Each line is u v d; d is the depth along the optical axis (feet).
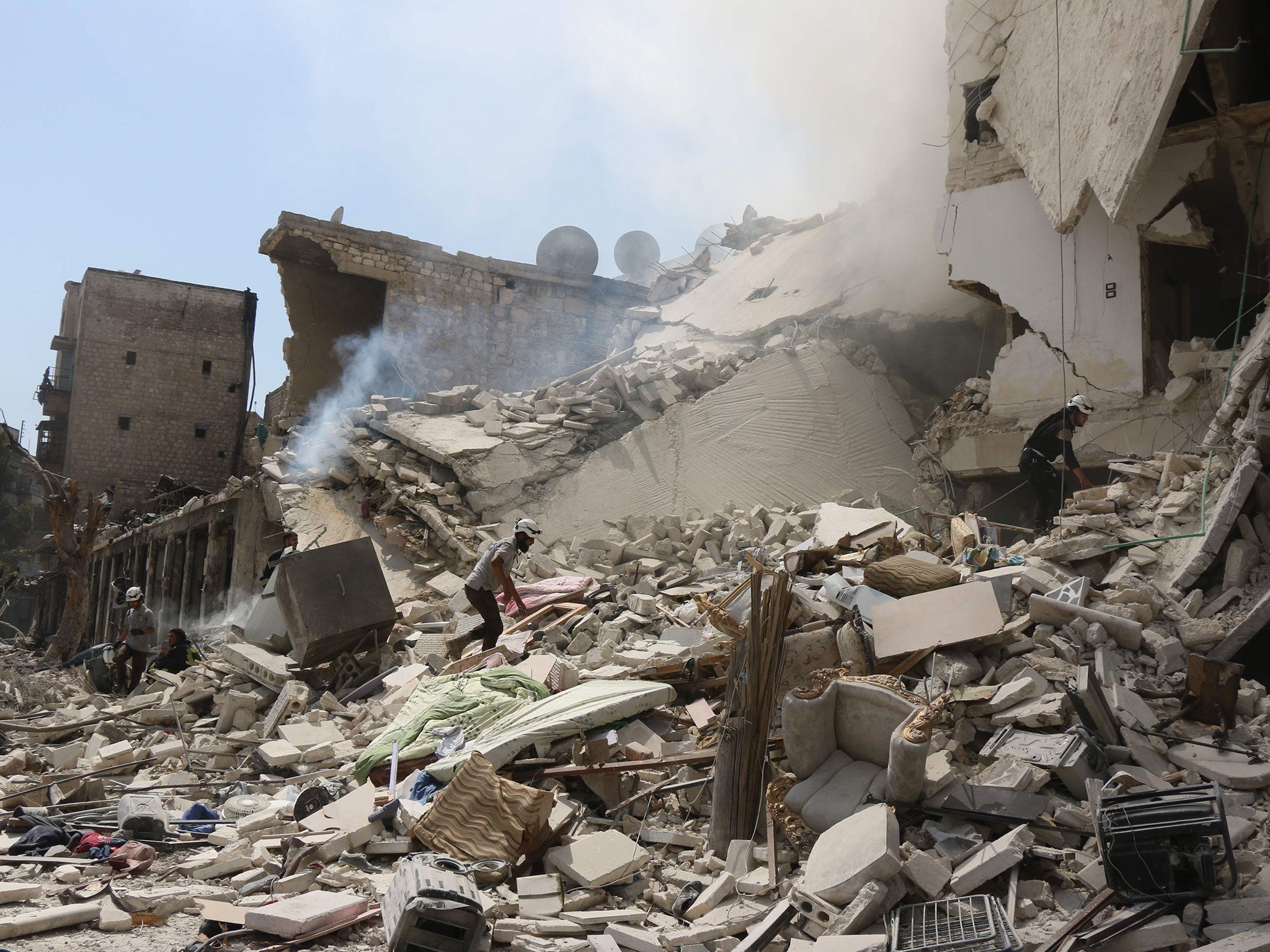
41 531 145.79
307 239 72.33
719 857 18.54
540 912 16.58
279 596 35.04
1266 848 16.30
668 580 38.17
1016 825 16.60
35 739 33.06
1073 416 34.42
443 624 38.75
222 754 28.96
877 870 15.05
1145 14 29.63
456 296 75.56
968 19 44.62
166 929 15.46
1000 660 22.48
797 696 18.71
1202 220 42.47
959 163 45.27
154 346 133.18
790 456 50.42
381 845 19.42
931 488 48.52
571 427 51.24
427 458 50.39
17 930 14.78
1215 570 24.25
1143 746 19.33
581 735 23.07
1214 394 36.81
